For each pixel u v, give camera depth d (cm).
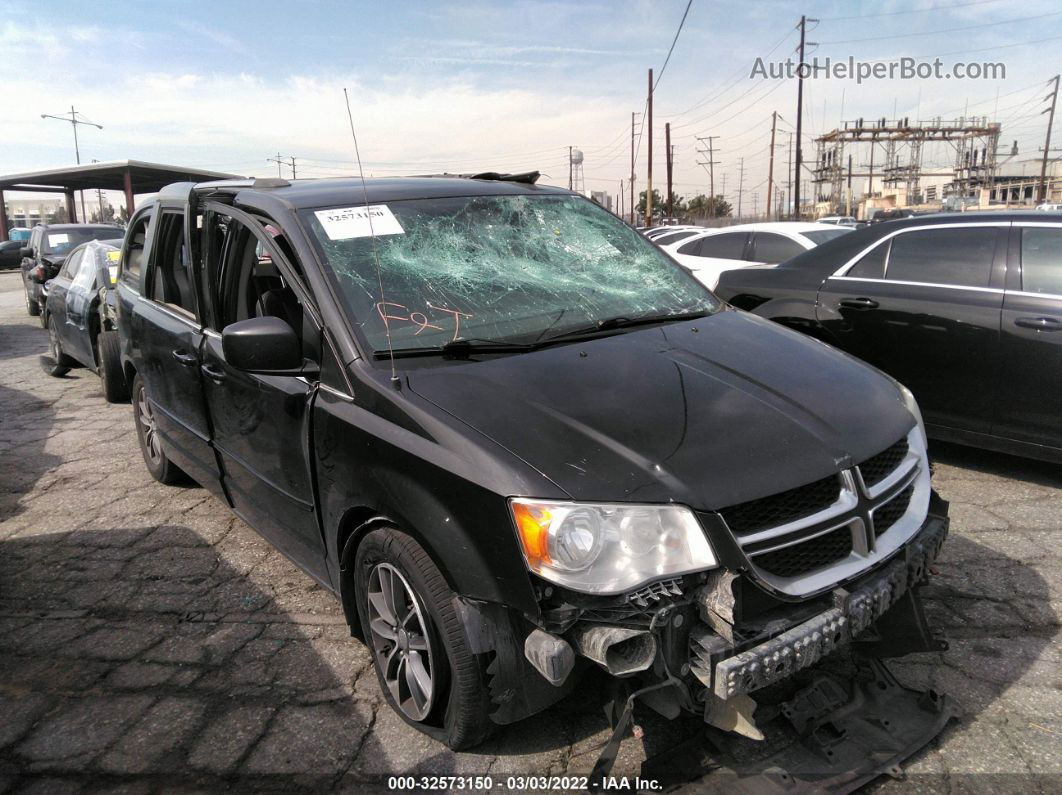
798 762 237
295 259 312
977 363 468
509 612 227
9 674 320
